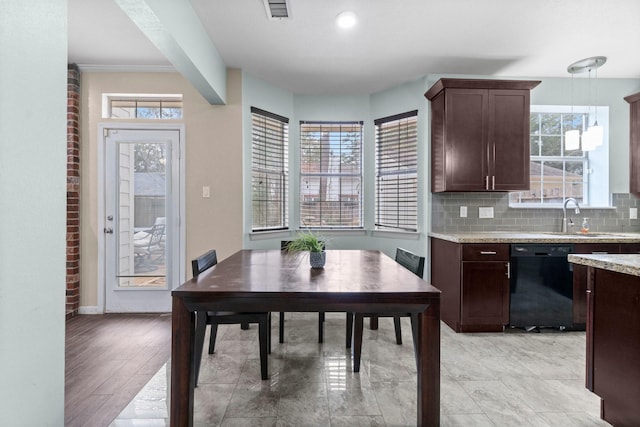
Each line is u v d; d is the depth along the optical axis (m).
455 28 2.59
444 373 2.11
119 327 2.94
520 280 2.82
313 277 1.72
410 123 3.66
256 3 2.27
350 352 2.38
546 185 3.62
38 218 0.85
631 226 3.51
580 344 2.60
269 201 3.72
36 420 0.84
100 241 3.32
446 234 3.17
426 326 1.45
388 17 2.44
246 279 1.67
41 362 0.85
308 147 4.00
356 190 4.02
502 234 3.20
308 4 2.28
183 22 2.14
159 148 3.34
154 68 3.27
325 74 3.44
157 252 3.35
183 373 1.47
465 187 3.07
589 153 3.62
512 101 3.08
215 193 3.33
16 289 0.78
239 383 1.96
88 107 3.30
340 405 1.74
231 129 3.32
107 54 3.03
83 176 3.31
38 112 0.84
